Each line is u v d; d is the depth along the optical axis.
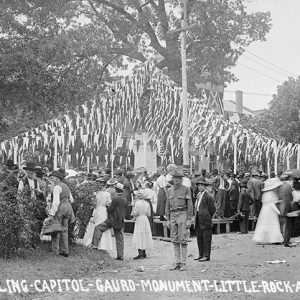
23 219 12.89
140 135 29.84
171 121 29.11
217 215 21.75
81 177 20.42
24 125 36.22
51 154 29.28
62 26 37.38
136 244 15.47
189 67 45.12
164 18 43.69
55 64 32.03
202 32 42.72
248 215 21.50
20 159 28.95
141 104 29.89
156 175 23.58
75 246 15.57
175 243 13.16
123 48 44.28
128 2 43.44
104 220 15.53
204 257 14.58
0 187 13.32
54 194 13.71
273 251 15.91
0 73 28.84
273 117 45.78
